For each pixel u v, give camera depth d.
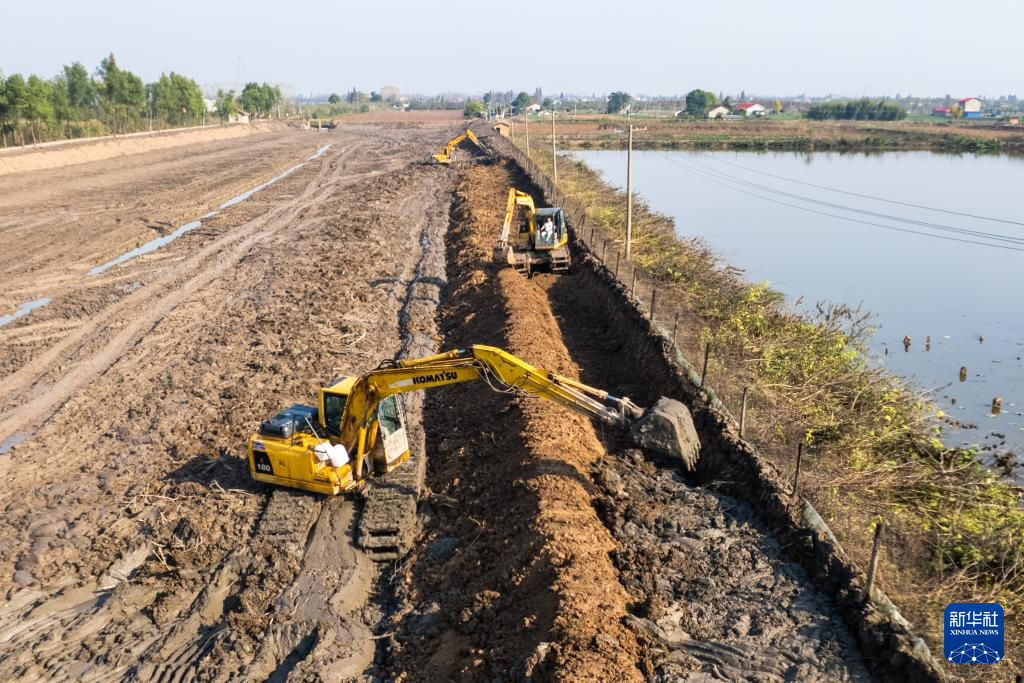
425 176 60.75
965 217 49.84
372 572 13.82
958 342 27.80
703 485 15.19
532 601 11.55
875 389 19.34
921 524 14.13
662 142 113.94
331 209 47.84
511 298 25.16
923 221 49.09
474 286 28.84
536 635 10.79
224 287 31.48
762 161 91.19
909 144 109.69
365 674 11.51
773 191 63.91
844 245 44.25
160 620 12.77
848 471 15.53
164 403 20.92
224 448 18.23
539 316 24.69
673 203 57.78
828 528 12.84
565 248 31.12
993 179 70.69
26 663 11.88
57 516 15.64
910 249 43.41
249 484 16.50
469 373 14.09
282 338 25.52
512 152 69.38
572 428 17.02
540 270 31.69
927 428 18.80
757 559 12.68
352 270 33.47
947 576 12.55
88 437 19.20
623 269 28.97
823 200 58.69
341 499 15.48
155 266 34.81
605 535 13.34
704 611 11.55
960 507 14.55
